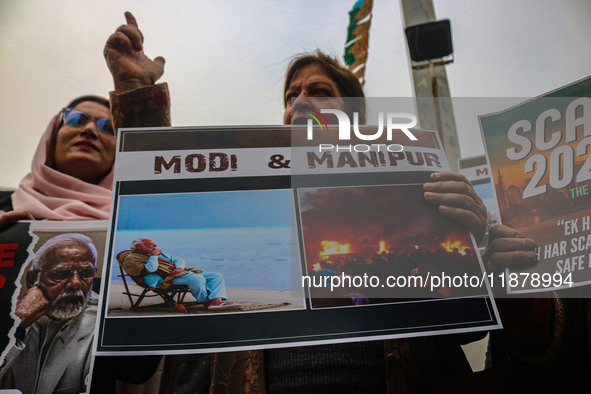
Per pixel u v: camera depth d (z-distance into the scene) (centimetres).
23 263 176
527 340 124
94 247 185
